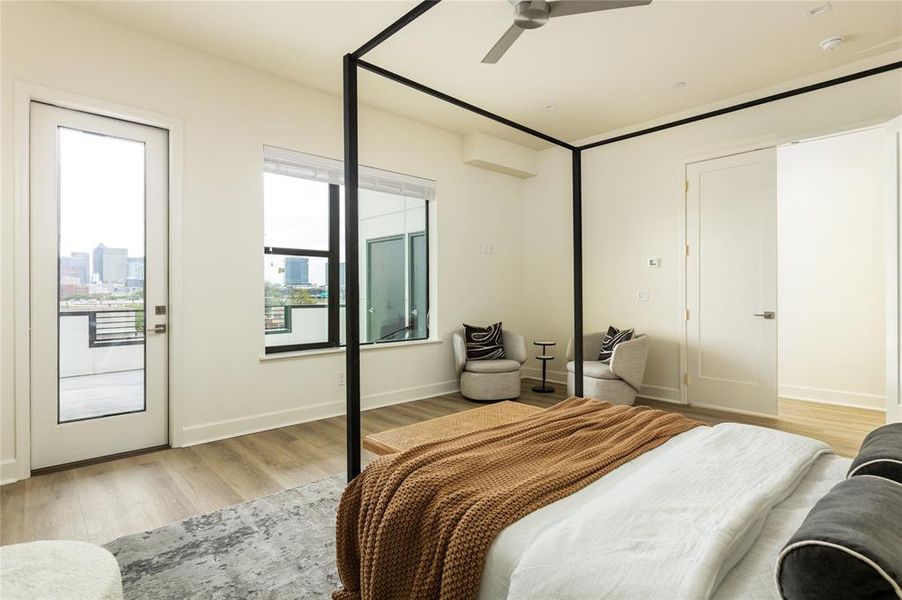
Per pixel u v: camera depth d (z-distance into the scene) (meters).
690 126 4.41
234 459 2.98
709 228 4.30
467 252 5.21
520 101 4.08
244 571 1.79
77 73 2.81
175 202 3.19
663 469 1.31
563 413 2.05
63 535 2.06
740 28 2.95
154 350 3.18
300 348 3.96
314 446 3.24
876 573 0.63
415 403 4.54
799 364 4.67
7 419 2.61
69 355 2.88
